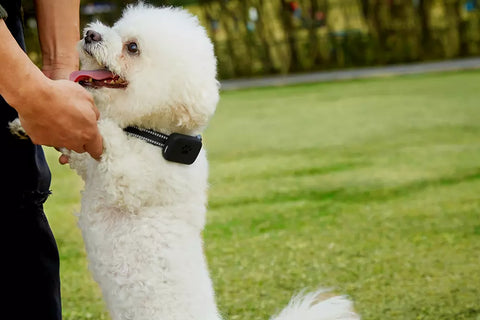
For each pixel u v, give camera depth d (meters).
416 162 6.38
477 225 4.40
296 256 3.93
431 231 4.31
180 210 2.00
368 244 4.11
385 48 18.94
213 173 6.28
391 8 18.81
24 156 1.99
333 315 1.94
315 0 18.91
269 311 3.15
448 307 3.17
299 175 6.07
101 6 11.82
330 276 3.60
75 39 2.28
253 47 18.75
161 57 1.97
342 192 5.39
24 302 2.04
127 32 2.03
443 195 5.18
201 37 2.07
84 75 2.01
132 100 2.00
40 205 2.06
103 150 1.92
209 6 18.66
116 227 1.96
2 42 1.53
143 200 1.96
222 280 3.55
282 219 4.69
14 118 1.95
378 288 3.41
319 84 15.20
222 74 18.59
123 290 1.94
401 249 3.99
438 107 10.19
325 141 7.82
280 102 12.32
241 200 5.24
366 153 6.96
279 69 18.84
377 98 11.82
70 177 6.35
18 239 2.01
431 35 18.84
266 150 7.41
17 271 2.02
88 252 2.02
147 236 1.94
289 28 18.89
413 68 16.98
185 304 1.93
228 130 9.09
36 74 1.58
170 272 1.94
